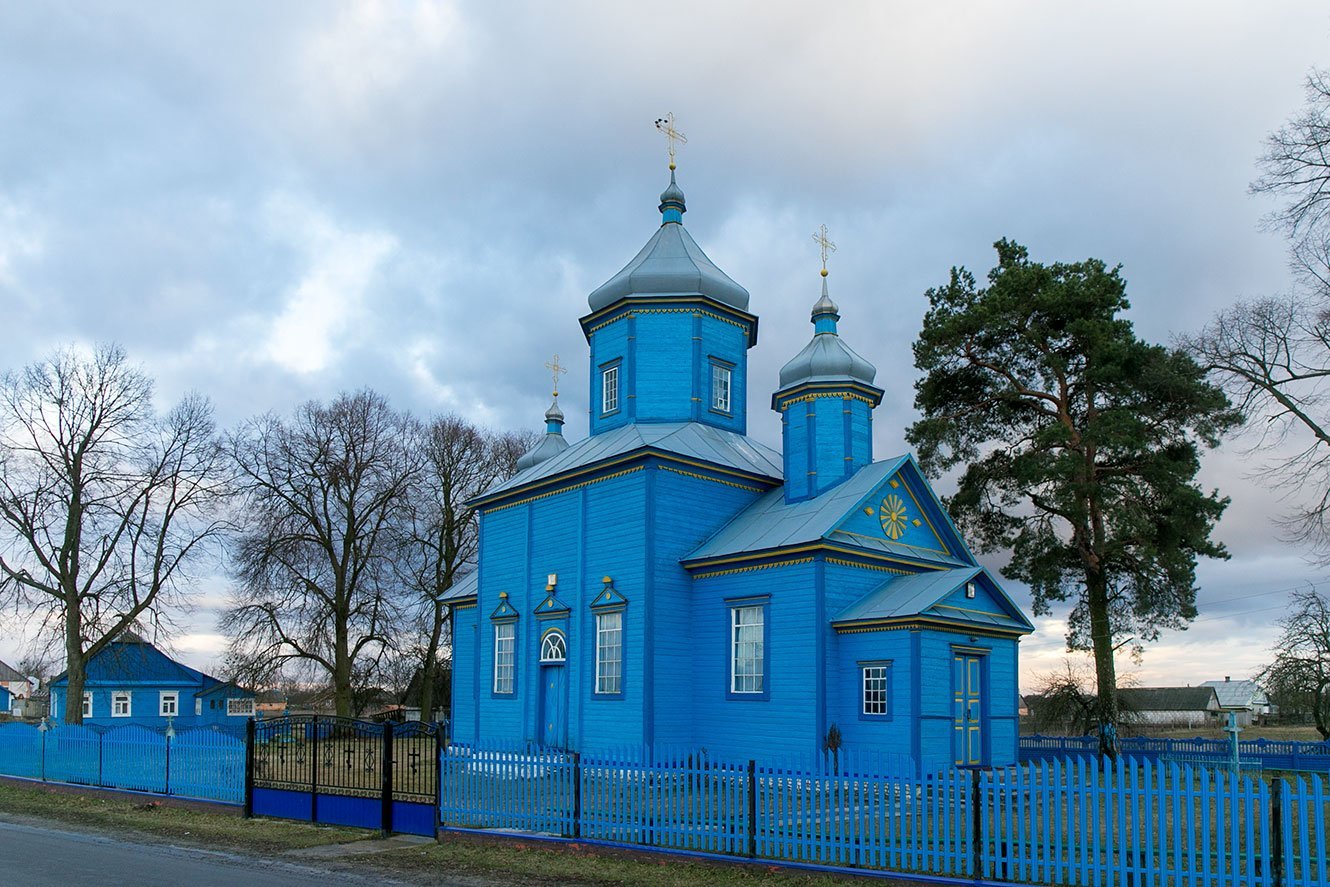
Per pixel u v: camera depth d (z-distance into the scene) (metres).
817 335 27.39
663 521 24.72
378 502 46.34
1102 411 31.72
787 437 26.42
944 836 12.62
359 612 45.75
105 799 22.09
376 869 14.16
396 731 17.62
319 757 18.72
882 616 21.19
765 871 13.26
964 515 35.12
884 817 13.05
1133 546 31.53
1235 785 11.09
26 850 15.80
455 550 51.03
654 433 28.02
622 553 25.02
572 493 27.08
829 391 26.20
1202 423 30.70
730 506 26.70
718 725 23.72
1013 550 33.94
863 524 23.86
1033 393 33.19
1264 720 67.12
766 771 14.05
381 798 17.25
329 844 16.17
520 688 27.50
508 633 28.69
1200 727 68.00
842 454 25.83
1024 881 12.06
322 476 45.72
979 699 22.53
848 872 12.77
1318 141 22.17
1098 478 32.69
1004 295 32.91
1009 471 33.41
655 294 30.03
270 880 13.25
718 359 30.42
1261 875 11.15
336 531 46.62
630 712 23.83
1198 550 31.61
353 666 46.62
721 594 24.25
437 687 52.62
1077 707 36.66
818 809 13.63
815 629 21.94
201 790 20.73
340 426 45.97
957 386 35.41
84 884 12.84
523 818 16.08
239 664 43.72
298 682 46.41
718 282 30.44
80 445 37.84
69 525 37.66
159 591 38.47
